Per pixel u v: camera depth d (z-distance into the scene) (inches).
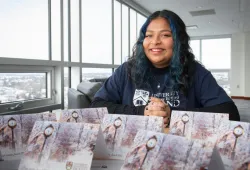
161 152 17.1
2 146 23.4
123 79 42.6
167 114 31.9
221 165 16.8
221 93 36.9
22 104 76.2
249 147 18.8
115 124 24.3
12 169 21.6
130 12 179.9
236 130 20.3
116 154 23.1
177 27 36.8
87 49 121.7
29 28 82.1
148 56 38.5
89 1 122.9
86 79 120.2
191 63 39.1
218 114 24.7
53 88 95.3
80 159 19.3
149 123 23.6
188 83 38.2
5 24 72.9
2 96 70.7
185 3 177.3
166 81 39.4
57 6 96.0
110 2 146.3
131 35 181.3
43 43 89.0
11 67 73.0
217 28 282.5
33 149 20.4
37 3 85.4
